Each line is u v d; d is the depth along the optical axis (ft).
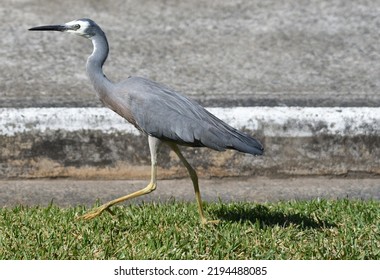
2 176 39.86
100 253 30.25
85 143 39.86
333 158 40.32
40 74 45.68
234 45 49.49
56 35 50.47
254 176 40.27
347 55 48.49
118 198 34.68
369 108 40.73
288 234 32.01
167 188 39.14
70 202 37.22
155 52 48.49
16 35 50.06
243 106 41.27
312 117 40.06
